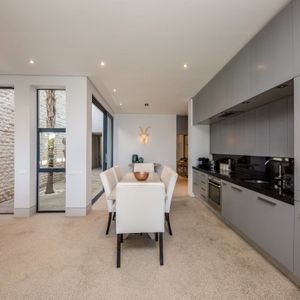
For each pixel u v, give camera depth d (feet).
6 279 6.68
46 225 11.39
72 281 6.59
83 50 9.55
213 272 7.08
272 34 7.18
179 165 29.94
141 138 25.67
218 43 8.88
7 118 15.34
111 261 7.78
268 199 7.43
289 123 8.32
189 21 7.41
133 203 7.52
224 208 11.50
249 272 7.07
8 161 15.62
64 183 14.30
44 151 14.05
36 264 7.56
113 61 10.71
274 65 7.07
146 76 12.78
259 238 8.08
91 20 7.36
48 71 12.10
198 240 9.59
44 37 8.46
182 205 15.29
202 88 15.19
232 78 10.32
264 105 10.03
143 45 9.07
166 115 25.95
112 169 12.72
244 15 7.06
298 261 6.07
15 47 9.31
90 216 12.91
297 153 6.01
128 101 19.38
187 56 10.09
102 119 20.57
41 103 14.05
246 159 12.94
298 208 6.03
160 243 7.63
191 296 5.93
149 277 6.81
